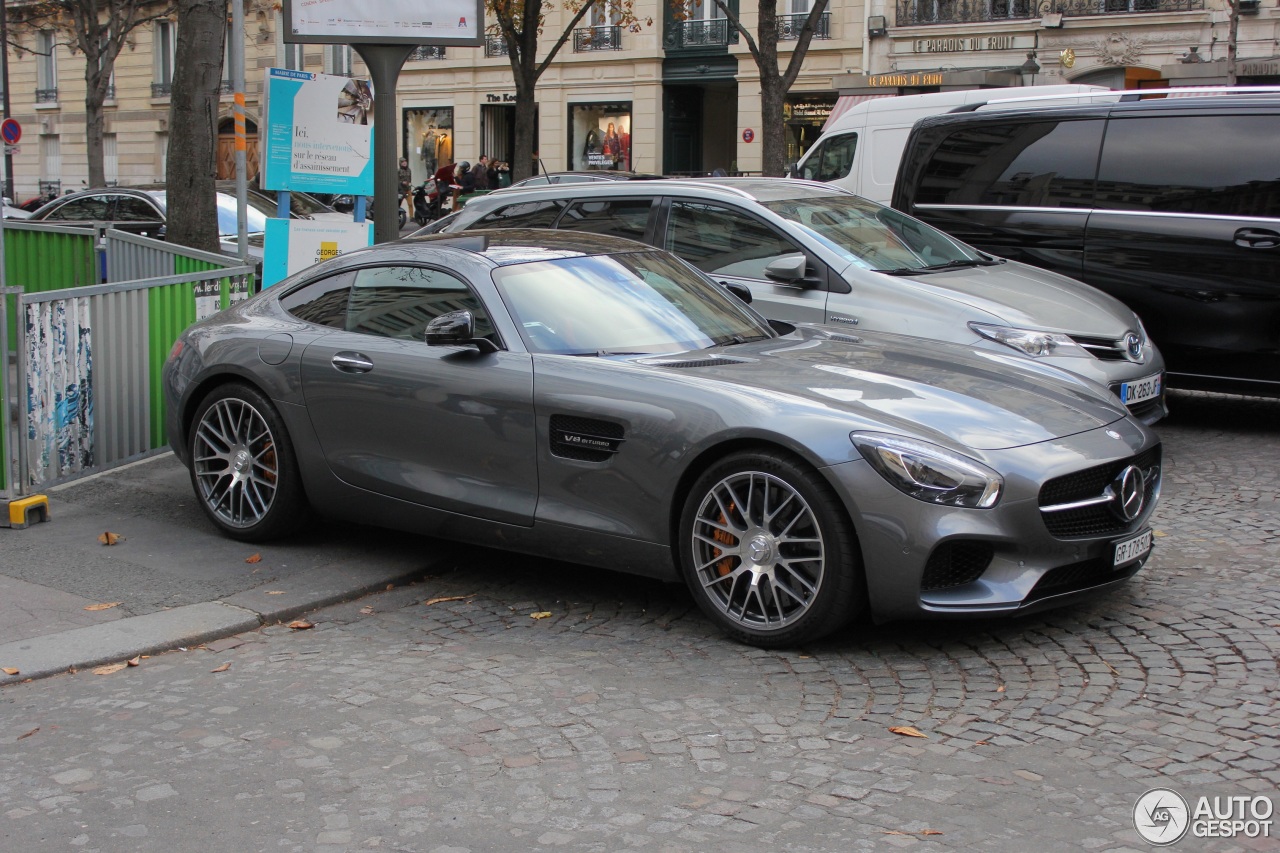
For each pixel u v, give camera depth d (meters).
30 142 51.91
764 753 3.97
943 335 7.23
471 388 5.48
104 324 7.36
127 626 5.12
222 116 44.75
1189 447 8.46
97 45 39.00
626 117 39.25
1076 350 7.22
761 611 4.88
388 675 4.71
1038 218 9.29
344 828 3.51
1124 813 3.53
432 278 5.90
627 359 5.41
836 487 4.60
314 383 5.97
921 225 8.55
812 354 5.60
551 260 5.96
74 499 7.00
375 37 9.99
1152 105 8.96
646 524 5.09
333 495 6.00
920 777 3.78
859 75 22.84
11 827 3.54
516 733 4.15
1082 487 4.83
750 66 36.84
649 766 3.88
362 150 11.01
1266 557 5.95
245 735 4.16
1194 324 8.68
